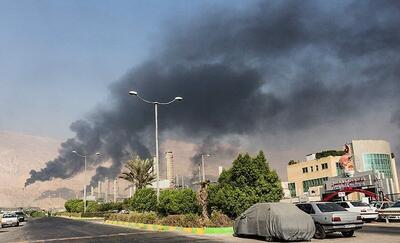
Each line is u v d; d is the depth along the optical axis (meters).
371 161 83.31
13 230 38.03
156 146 36.22
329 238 18.81
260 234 18.88
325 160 87.81
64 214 105.31
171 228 26.70
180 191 34.03
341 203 28.22
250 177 25.19
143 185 60.53
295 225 17.67
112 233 25.78
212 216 25.86
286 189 93.44
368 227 24.22
